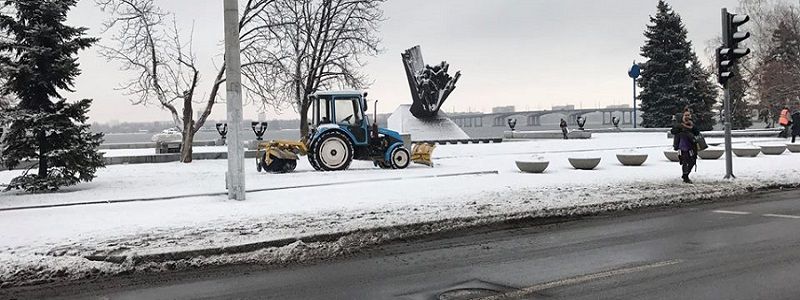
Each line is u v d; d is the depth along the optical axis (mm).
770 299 5812
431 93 41188
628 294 6121
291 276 7258
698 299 5875
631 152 20516
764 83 55250
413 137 40375
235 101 12883
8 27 14938
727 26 16219
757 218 10820
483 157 24906
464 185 14844
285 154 19203
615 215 11484
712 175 16891
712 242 8711
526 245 8828
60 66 15070
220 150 31562
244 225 9852
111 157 24516
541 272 7156
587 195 13180
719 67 16406
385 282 6883
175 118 25266
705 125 59125
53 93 15578
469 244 9000
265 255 8250
